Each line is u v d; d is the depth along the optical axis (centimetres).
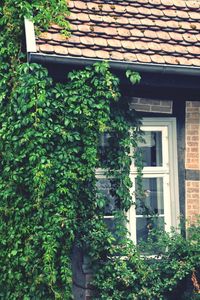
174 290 850
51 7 845
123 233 838
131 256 818
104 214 853
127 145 847
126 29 862
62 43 810
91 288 824
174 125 891
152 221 880
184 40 873
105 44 828
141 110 878
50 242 770
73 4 870
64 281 779
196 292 822
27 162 796
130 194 875
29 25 809
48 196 784
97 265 820
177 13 911
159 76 849
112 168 852
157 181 891
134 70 820
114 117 850
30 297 789
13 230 802
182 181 889
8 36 847
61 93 803
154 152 892
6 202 811
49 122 793
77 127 809
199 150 895
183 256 838
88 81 816
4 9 855
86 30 838
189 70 838
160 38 864
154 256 858
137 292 816
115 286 819
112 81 812
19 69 799
